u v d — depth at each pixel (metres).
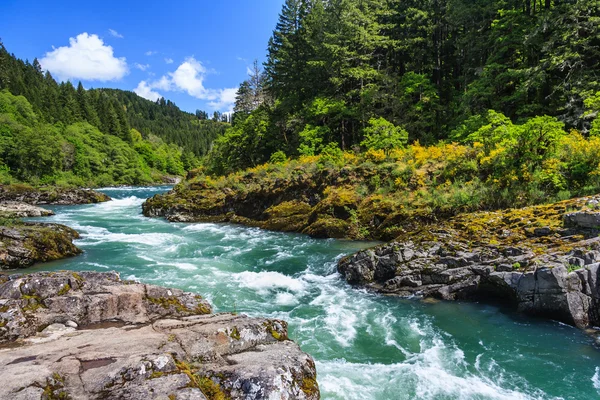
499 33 24.78
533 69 20.55
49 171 56.28
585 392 5.84
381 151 21.02
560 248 8.72
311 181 21.48
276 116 39.28
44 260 13.48
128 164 78.12
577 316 7.81
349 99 33.94
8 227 14.24
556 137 14.06
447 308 9.20
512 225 10.47
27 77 92.25
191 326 5.78
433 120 29.36
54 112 77.25
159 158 96.50
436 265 10.16
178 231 20.84
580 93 18.19
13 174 50.28
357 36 31.31
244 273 12.24
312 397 4.42
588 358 6.77
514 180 14.20
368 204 17.78
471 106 25.16
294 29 44.62
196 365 4.62
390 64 36.72
